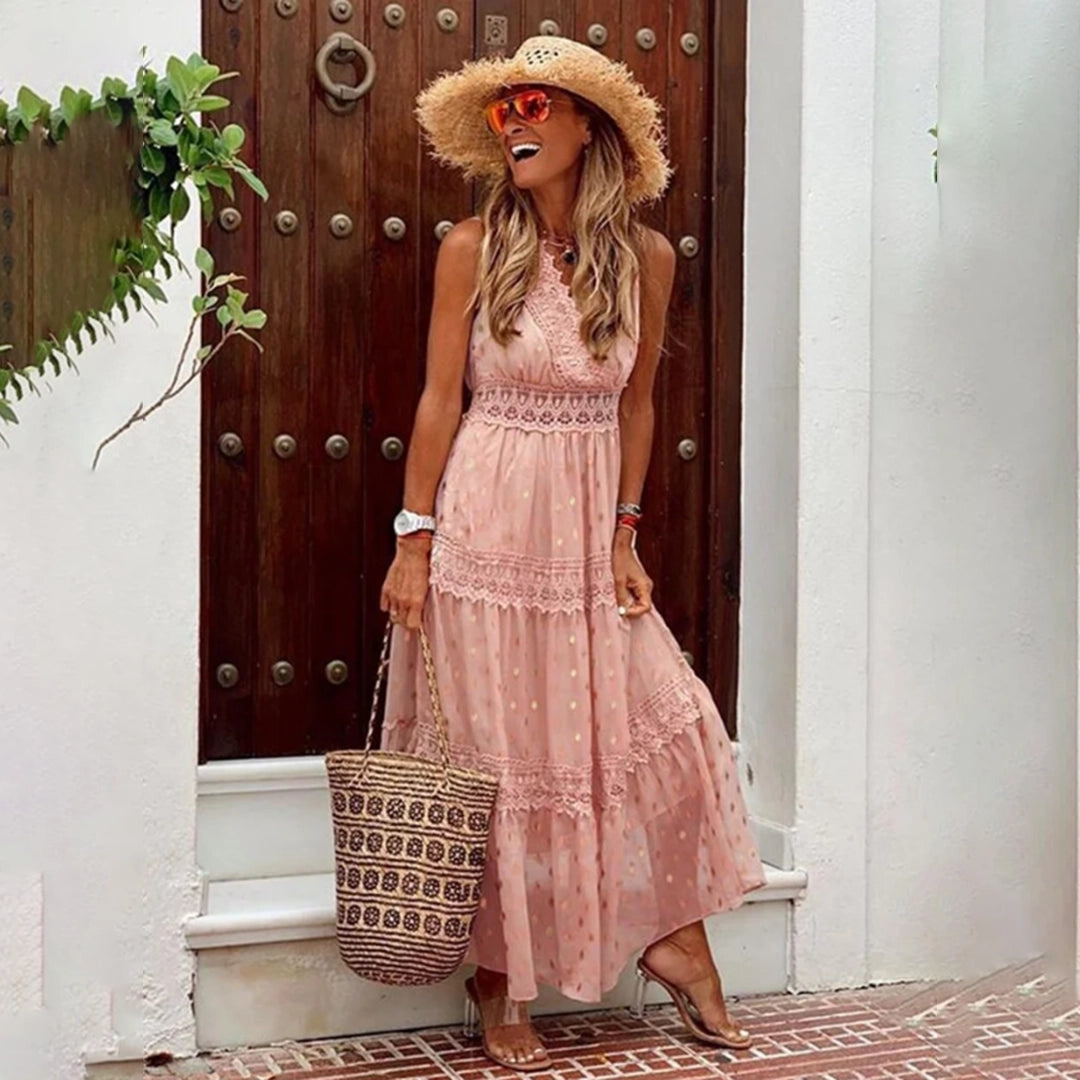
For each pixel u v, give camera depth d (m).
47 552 3.56
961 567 4.39
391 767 3.55
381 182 4.25
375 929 3.53
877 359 4.32
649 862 3.83
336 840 3.59
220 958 3.75
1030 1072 3.72
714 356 4.52
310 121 4.18
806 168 4.25
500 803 3.65
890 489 4.35
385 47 4.24
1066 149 4.41
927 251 4.36
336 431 4.25
